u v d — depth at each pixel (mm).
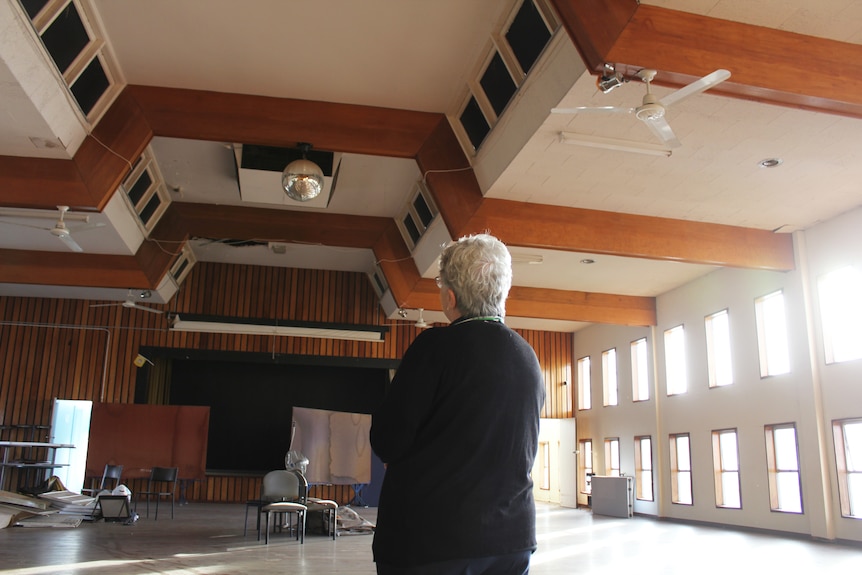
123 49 7898
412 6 7070
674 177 8375
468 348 1354
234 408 17516
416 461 1300
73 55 7305
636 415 14852
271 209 13188
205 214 12922
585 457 17188
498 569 1293
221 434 17312
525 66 7148
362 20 7312
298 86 8672
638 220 9586
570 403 17953
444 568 1229
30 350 15195
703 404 12516
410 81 8484
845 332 9383
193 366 17578
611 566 6645
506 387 1358
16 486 14531
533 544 1334
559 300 14062
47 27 6621
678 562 7004
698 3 5523
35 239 11711
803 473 9820
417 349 1382
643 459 14594
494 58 7625
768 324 11078
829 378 9531
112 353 15461
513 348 1410
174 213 12828
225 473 15742
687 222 9773
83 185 8453
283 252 15203
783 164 7895
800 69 5730
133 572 5570
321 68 8250
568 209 9344
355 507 15508
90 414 15023
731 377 11828
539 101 7000
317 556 6754
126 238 11664
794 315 10148
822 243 9750
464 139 9109
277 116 8898
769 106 6629
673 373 13719
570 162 8047
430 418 1333
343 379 18109
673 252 9625
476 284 1457
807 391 9805
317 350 16344
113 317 15617
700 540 9312
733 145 7449
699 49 5582
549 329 18047
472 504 1265
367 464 14602
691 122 6984
